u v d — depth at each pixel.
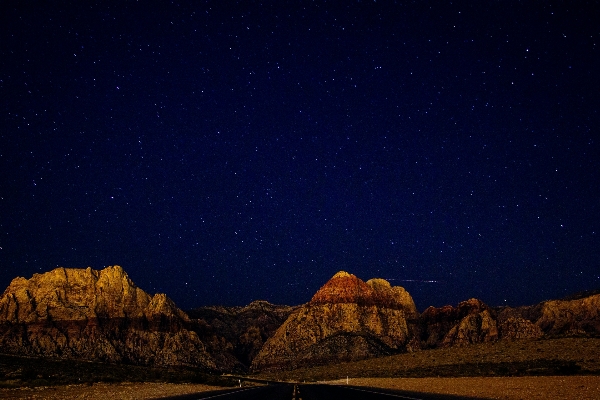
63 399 37.06
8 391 45.69
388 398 35.38
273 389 56.56
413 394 40.03
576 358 89.31
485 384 50.03
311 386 65.88
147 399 34.66
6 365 92.75
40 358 118.44
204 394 42.62
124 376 89.19
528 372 75.62
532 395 34.66
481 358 103.81
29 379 66.44
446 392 41.53
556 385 43.78
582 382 47.50
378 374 105.75
